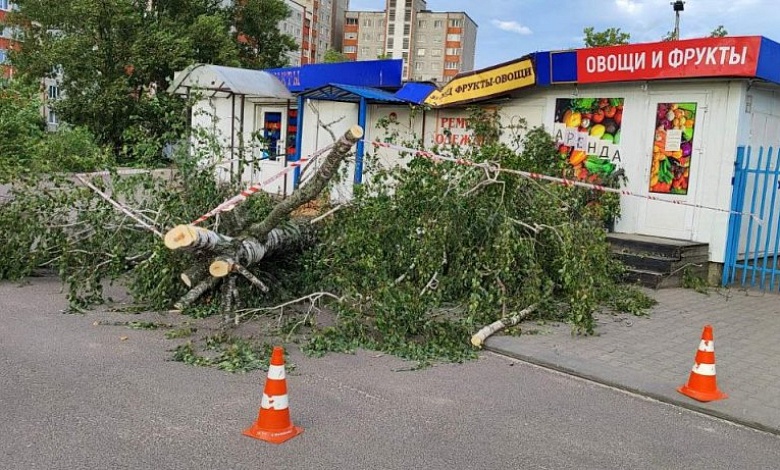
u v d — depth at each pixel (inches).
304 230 296.8
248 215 278.2
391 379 200.4
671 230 393.1
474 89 481.1
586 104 430.3
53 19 1286.9
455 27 4357.8
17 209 303.1
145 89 1227.2
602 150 423.5
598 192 405.4
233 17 1551.4
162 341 226.1
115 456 141.6
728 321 287.3
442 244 260.8
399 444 154.5
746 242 365.7
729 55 346.9
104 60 1205.7
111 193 307.1
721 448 161.3
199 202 294.2
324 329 235.3
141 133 323.0
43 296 284.4
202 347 221.6
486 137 472.7
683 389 193.6
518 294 274.5
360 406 177.0
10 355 203.8
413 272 267.3
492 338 245.6
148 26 1263.5
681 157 387.2
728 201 367.9
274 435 153.3
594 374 209.0
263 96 611.2
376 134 574.6
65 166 346.0
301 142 618.8
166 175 311.6
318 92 542.3
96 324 243.4
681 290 353.1
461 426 166.9
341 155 236.8
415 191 275.9
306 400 179.5
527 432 165.5
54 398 171.8
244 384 188.7
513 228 270.7
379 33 4532.5
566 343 243.4
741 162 363.9
